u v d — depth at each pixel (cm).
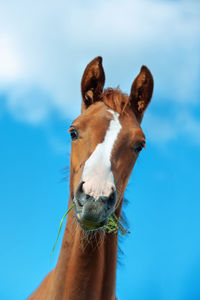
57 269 344
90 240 327
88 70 391
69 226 345
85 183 303
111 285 343
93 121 350
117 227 342
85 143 342
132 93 397
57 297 335
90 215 294
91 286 330
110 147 332
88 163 318
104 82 392
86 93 394
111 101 370
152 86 402
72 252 335
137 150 362
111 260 343
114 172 324
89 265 329
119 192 334
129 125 357
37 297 400
